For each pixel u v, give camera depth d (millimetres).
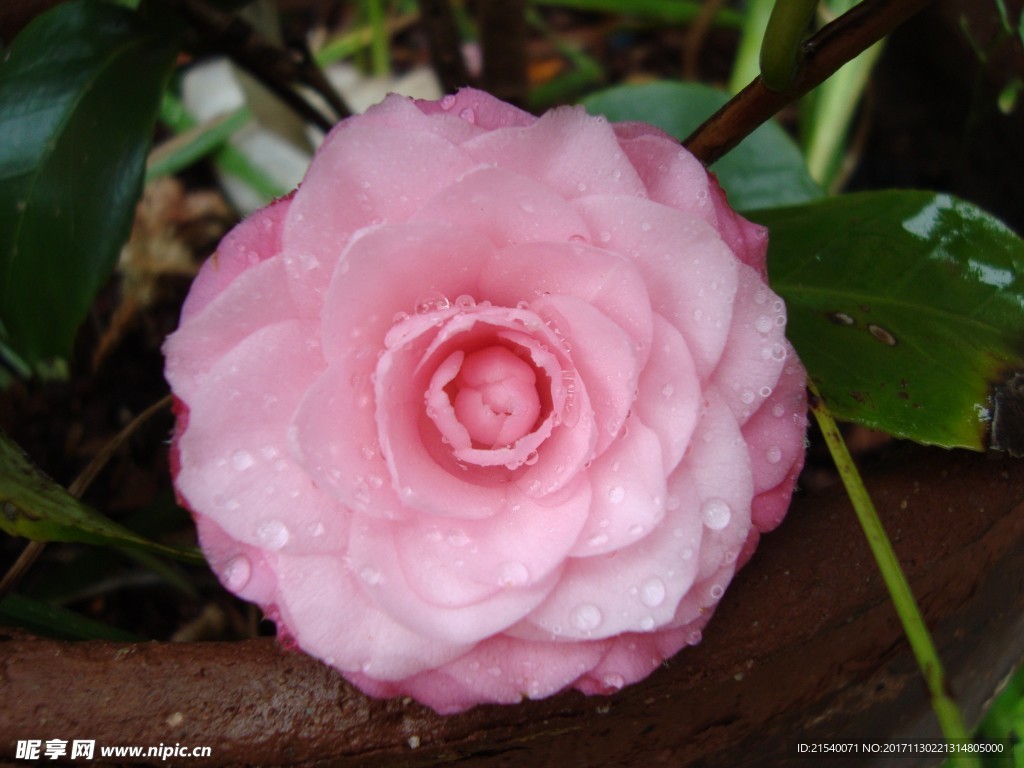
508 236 128
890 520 153
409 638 124
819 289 173
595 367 130
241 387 124
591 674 130
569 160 129
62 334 163
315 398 119
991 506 154
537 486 132
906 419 152
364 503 122
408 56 414
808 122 309
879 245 173
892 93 321
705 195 134
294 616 124
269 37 270
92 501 271
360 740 136
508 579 124
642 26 400
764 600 144
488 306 130
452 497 130
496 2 247
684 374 127
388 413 127
